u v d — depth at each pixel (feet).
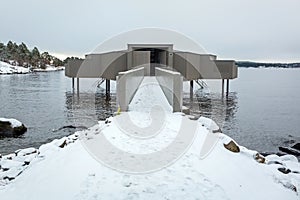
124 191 11.67
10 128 38.65
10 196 13.69
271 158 22.50
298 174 18.90
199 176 13.17
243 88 140.15
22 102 73.20
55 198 11.90
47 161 17.51
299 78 301.63
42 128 42.96
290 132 45.09
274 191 13.83
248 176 14.79
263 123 51.75
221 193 11.87
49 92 97.30
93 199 11.21
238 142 39.11
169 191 11.72
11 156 23.31
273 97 98.78
